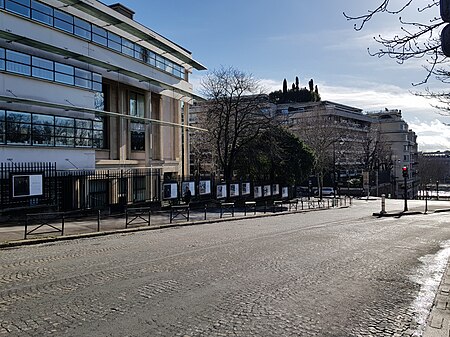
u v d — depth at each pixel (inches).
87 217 930.7
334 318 261.4
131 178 1261.1
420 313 276.5
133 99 1411.2
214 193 1482.5
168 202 1334.9
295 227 817.5
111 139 1294.3
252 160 1775.3
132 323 243.8
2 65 869.2
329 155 2714.1
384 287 343.0
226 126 1642.5
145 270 388.2
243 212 1239.5
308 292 319.6
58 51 982.4
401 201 2349.9
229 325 243.6
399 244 598.2
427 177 4471.0
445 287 336.8
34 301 285.6
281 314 265.7
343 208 1651.1
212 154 2054.6
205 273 377.1
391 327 248.5
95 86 1145.4
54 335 223.9
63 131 1028.5
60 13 1039.0
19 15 912.3
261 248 528.7
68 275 366.3
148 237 657.0
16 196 793.6
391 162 3587.6
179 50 1628.9
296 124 2851.9
